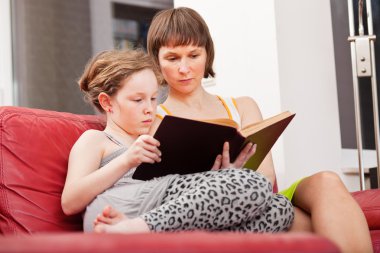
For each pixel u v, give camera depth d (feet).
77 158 4.71
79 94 11.50
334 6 9.07
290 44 7.49
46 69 11.73
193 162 4.46
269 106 7.45
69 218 4.78
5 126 4.79
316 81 7.75
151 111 4.94
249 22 7.69
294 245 2.11
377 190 5.65
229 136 4.30
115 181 4.52
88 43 11.51
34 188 4.71
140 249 1.97
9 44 11.82
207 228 4.04
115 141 4.91
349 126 9.00
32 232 4.55
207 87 8.40
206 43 5.85
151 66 5.08
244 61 7.76
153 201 4.35
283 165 7.29
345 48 9.00
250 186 4.11
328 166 7.79
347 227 4.36
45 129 4.97
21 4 11.84
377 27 8.91
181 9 5.80
